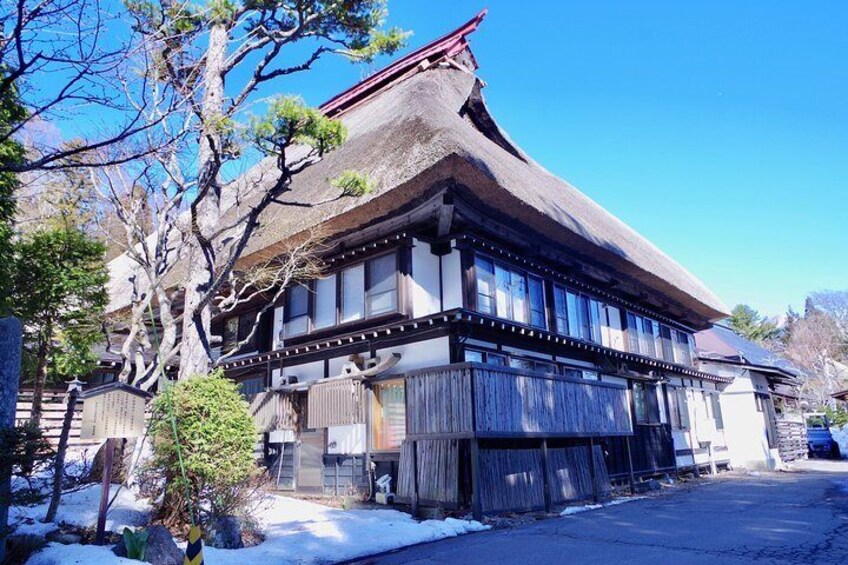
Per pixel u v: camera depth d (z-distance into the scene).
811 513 8.91
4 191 7.95
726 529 7.72
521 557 6.32
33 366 10.37
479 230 12.05
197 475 6.96
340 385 11.71
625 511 10.02
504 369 9.86
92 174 10.03
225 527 6.61
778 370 23.50
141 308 10.32
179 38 8.12
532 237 12.98
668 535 7.45
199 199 8.13
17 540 5.33
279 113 7.23
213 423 7.00
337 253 12.68
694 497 12.09
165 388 7.01
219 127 7.80
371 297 11.97
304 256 11.74
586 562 5.99
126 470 8.83
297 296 13.86
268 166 12.85
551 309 13.80
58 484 6.52
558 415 10.97
